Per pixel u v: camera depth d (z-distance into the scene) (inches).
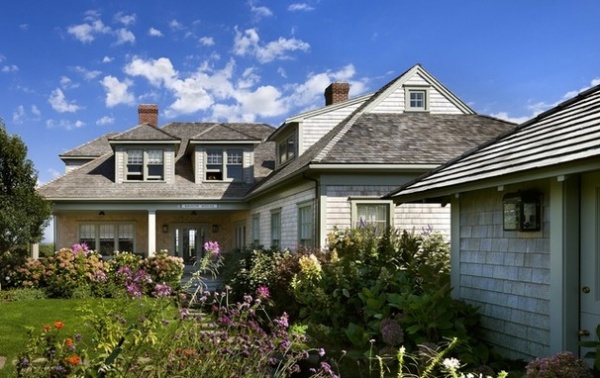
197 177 821.9
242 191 810.8
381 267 296.4
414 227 455.5
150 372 154.0
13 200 564.7
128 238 891.4
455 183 229.8
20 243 567.8
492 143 269.4
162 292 185.6
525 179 183.9
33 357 159.9
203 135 823.1
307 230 507.8
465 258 258.5
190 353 157.3
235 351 164.6
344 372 206.4
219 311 188.4
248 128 1012.5
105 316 182.9
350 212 464.4
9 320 373.1
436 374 177.0
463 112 607.5
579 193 182.4
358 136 511.2
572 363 147.6
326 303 283.0
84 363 148.8
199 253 919.0
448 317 211.6
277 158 754.8
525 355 207.9
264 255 512.7
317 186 468.8
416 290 267.4
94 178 810.8
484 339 237.0
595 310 173.6
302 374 234.2
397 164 456.4
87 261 550.6
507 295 221.5
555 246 187.0
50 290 536.7
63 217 872.9
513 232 218.2
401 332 203.0
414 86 596.7
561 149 178.1
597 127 178.5
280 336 175.6
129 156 808.9
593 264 174.9
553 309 187.5
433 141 513.3
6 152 566.6
